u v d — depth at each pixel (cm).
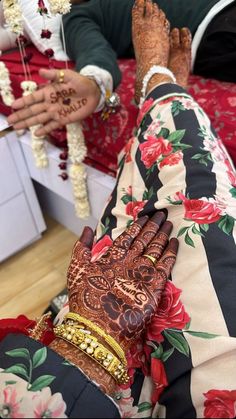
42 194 62
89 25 60
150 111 43
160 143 38
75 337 24
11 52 51
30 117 49
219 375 23
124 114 56
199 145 36
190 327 25
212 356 24
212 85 60
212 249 28
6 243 38
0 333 26
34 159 56
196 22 62
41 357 22
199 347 24
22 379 21
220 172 35
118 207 37
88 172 59
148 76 52
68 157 57
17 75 52
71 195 60
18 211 42
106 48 57
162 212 33
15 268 36
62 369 22
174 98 42
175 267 29
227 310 25
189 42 60
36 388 21
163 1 63
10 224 40
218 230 29
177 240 30
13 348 23
